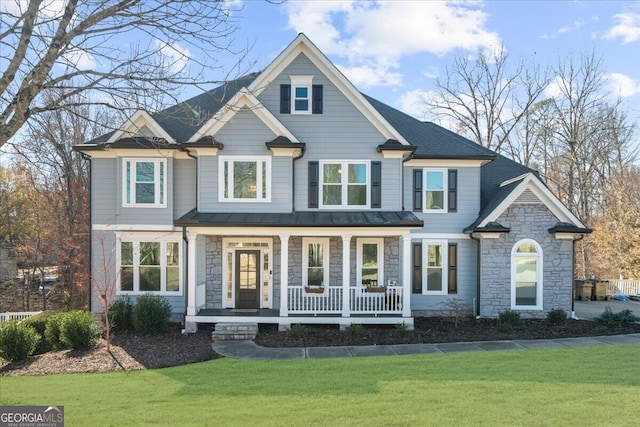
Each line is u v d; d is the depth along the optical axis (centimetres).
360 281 1561
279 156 1500
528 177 1534
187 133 1595
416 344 1198
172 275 1547
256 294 1554
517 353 1060
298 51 1537
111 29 666
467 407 664
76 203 2550
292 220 1402
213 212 1491
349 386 783
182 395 759
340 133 1540
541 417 622
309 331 1346
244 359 1049
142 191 1518
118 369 999
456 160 1647
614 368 898
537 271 1545
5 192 3072
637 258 2578
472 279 1644
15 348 1105
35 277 2992
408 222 1354
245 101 1495
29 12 596
